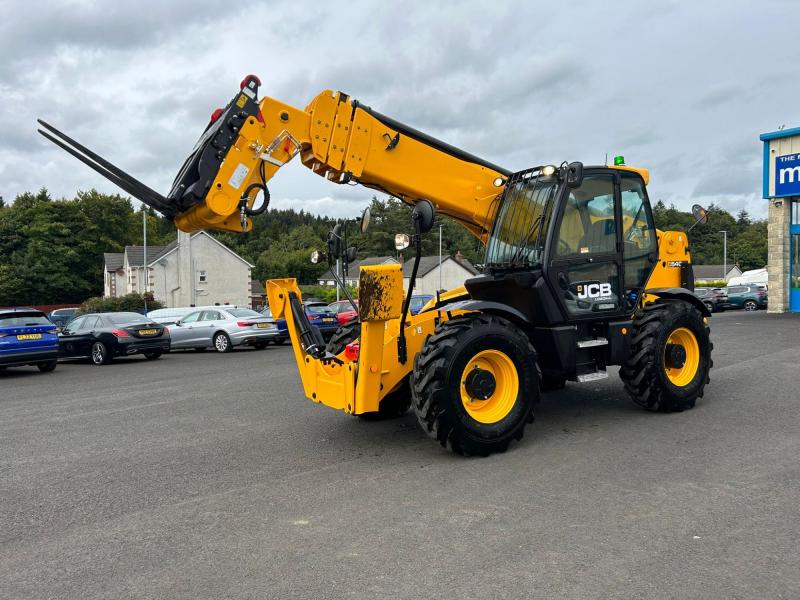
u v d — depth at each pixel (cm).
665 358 647
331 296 4981
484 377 523
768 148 2228
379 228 7844
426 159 639
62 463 571
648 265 662
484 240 696
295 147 579
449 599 290
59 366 1628
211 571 331
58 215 6356
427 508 409
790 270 2259
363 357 514
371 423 683
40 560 356
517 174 635
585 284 607
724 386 783
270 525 394
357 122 604
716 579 299
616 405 698
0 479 524
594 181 622
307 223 13150
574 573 310
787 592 286
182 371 1305
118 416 793
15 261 6053
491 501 416
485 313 557
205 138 564
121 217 7206
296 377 1095
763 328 1606
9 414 848
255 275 7744
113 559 353
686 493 414
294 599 297
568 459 503
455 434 507
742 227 9694
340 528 383
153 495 466
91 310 3675
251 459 555
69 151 538
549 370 609
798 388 756
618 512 387
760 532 350
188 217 585
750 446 517
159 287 4909
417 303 1557
